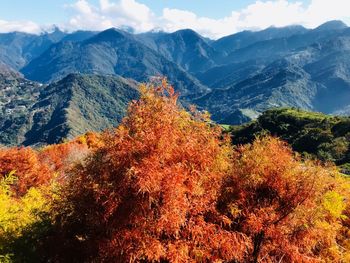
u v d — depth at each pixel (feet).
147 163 24.00
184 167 26.96
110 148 25.26
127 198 24.27
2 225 28.53
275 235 30.12
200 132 29.58
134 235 23.84
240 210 29.25
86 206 25.34
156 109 26.86
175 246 24.57
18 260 25.71
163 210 24.07
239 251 27.71
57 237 27.09
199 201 26.94
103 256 24.34
